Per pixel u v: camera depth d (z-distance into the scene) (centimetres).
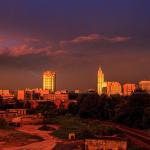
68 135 13488
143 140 11606
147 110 16338
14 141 12525
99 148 9456
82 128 15088
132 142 10975
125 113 17738
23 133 15062
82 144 10969
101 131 13425
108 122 19112
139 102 18038
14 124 18150
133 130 14850
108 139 9550
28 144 11825
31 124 19712
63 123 19712
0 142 12262
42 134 14875
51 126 18512
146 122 15712
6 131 15725
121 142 9331
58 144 11644
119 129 14988
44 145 11550
